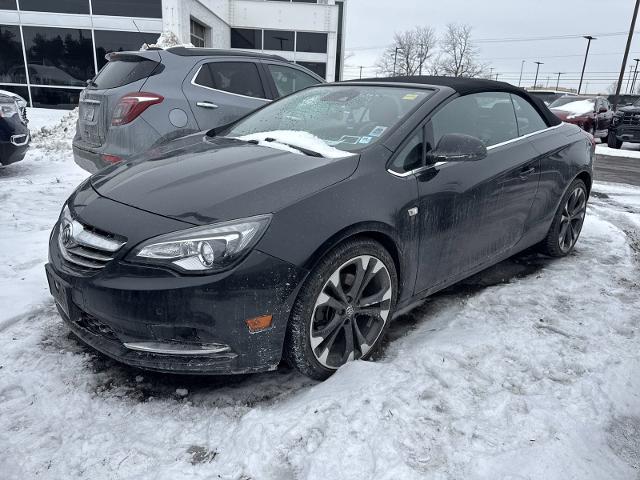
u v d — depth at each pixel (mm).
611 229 5062
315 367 2381
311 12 20609
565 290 3479
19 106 7551
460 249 3061
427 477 1783
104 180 2709
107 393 2359
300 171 2420
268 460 1885
